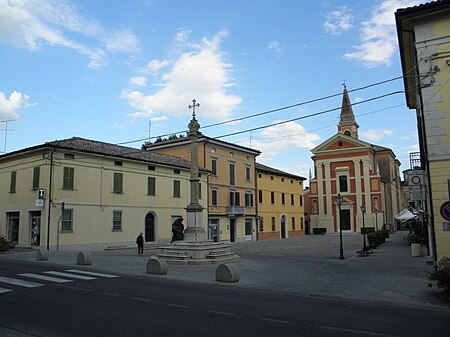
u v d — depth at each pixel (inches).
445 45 621.6
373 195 2475.4
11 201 1247.5
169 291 468.4
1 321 312.0
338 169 2598.4
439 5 608.7
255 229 2087.8
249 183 2086.6
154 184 1496.1
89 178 1258.0
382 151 2842.0
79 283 514.3
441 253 589.6
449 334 285.3
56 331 283.4
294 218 2532.0
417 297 448.1
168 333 278.7
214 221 1803.6
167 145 1919.3
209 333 279.6
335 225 2566.4
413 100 953.5
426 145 619.8
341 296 458.3
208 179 1788.9
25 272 613.6
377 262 855.7
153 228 1486.2
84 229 1226.6
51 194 1142.3
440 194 600.7
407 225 2815.0
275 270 716.7
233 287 525.3
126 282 535.8
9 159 1274.6
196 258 808.9
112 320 316.2
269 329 292.7
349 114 2861.7
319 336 275.9
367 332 288.2
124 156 1364.4
